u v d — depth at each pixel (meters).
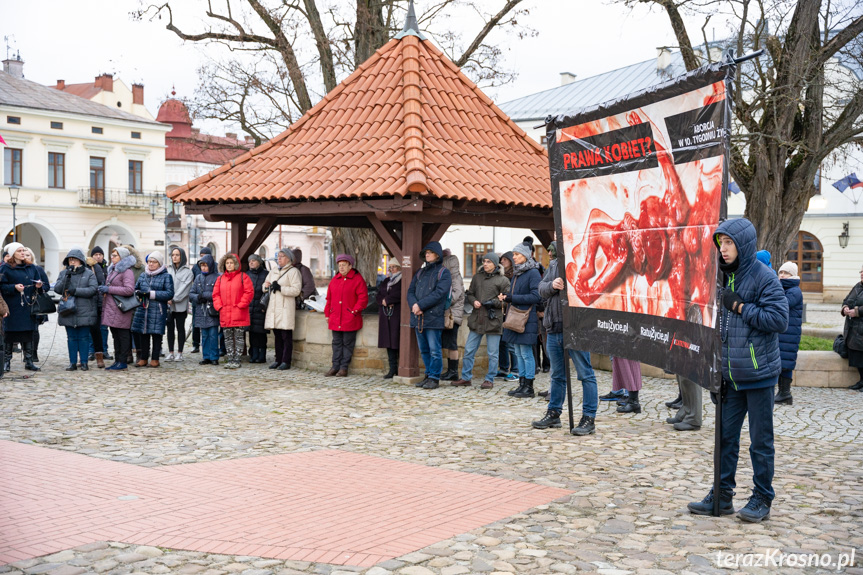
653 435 8.36
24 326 12.77
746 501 5.98
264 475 6.54
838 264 39.28
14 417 8.96
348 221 16.25
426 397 10.78
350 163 12.55
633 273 6.93
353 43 20.33
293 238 73.19
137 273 13.90
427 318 11.45
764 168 15.02
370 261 21.45
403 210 11.37
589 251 7.64
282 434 8.28
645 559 4.68
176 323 14.56
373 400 10.49
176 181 64.69
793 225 15.40
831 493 6.20
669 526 5.34
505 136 14.18
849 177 29.48
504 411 9.79
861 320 11.88
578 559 4.66
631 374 9.64
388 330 12.16
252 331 14.09
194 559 4.59
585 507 5.76
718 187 5.65
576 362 8.41
